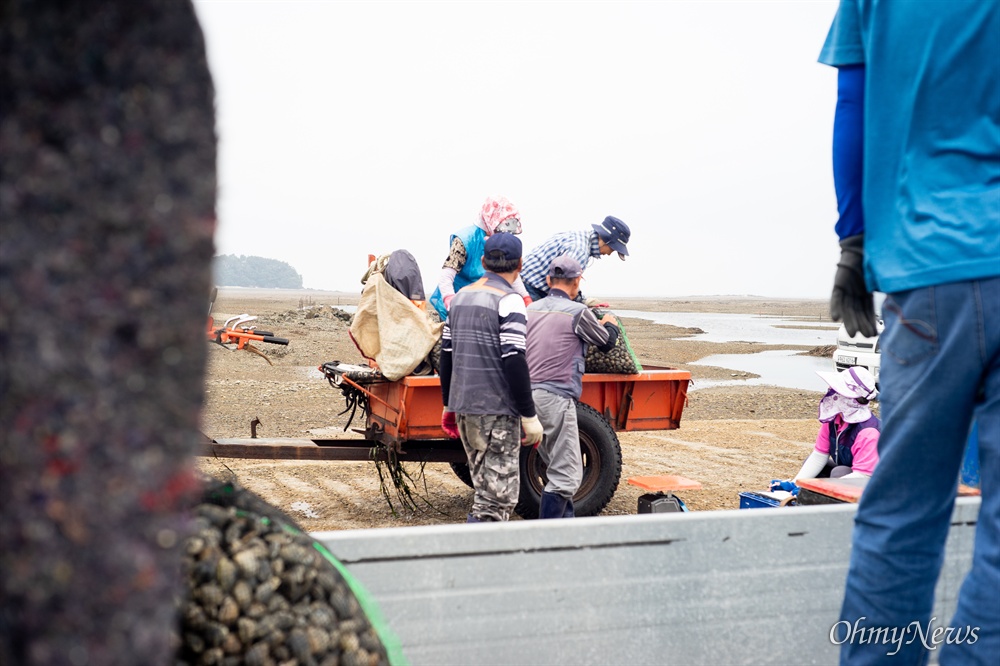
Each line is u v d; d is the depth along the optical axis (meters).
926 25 1.87
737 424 12.52
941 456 1.90
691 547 2.10
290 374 17.22
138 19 0.62
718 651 2.13
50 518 0.58
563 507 5.89
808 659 2.21
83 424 0.59
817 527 2.21
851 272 2.11
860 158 2.07
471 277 6.85
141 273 0.61
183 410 0.62
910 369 1.88
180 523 0.65
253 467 8.68
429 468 8.91
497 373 5.19
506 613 1.99
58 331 0.59
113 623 0.59
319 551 1.17
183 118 0.63
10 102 0.61
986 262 1.77
